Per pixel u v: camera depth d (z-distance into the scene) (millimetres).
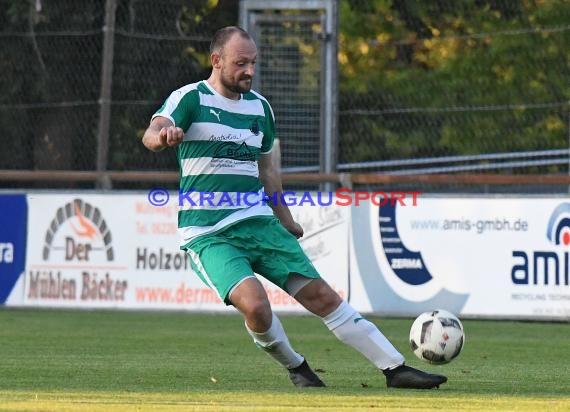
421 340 20422
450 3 50312
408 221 37281
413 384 19359
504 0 49594
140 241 38688
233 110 19516
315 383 20000
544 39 48688
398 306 37344
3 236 39656
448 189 44750
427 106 48094
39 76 45594
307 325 36625
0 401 17141
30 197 39469
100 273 38906
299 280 19359
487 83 48219
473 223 36875
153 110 44188
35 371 23031
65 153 45000
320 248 37844
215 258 19078
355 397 17906
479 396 18297
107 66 40562
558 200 36344
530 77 48031
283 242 19344
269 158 20469
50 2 45688
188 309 38469
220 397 17922
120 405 16594
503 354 28312
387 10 51375
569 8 49031
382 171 45000
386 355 19438
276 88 42469
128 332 33656
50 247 39312
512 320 37000
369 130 45438
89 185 45562
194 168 19375
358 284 37594
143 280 38688
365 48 51094
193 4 45062
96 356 26688
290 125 42469
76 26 45562
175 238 38469
